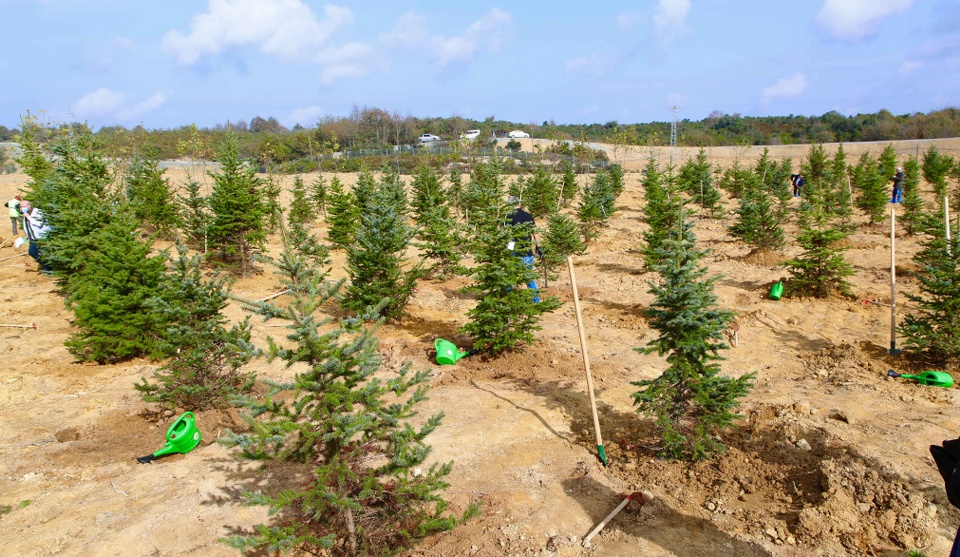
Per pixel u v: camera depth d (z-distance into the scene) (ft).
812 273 42.27
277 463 22.79
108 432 25.52
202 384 26.45
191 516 19.48
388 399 27.40
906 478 19.27
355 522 17.44
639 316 39.19
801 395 27.12
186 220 59.11
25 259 56.80
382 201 37.45
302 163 154.51
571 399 27.50
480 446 23.62
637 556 17.17
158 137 165.07
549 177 80.89
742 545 17.53
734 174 99.14
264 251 51.42
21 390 29.27
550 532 18.42
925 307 29.94
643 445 23.31
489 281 31.50
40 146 64.69
